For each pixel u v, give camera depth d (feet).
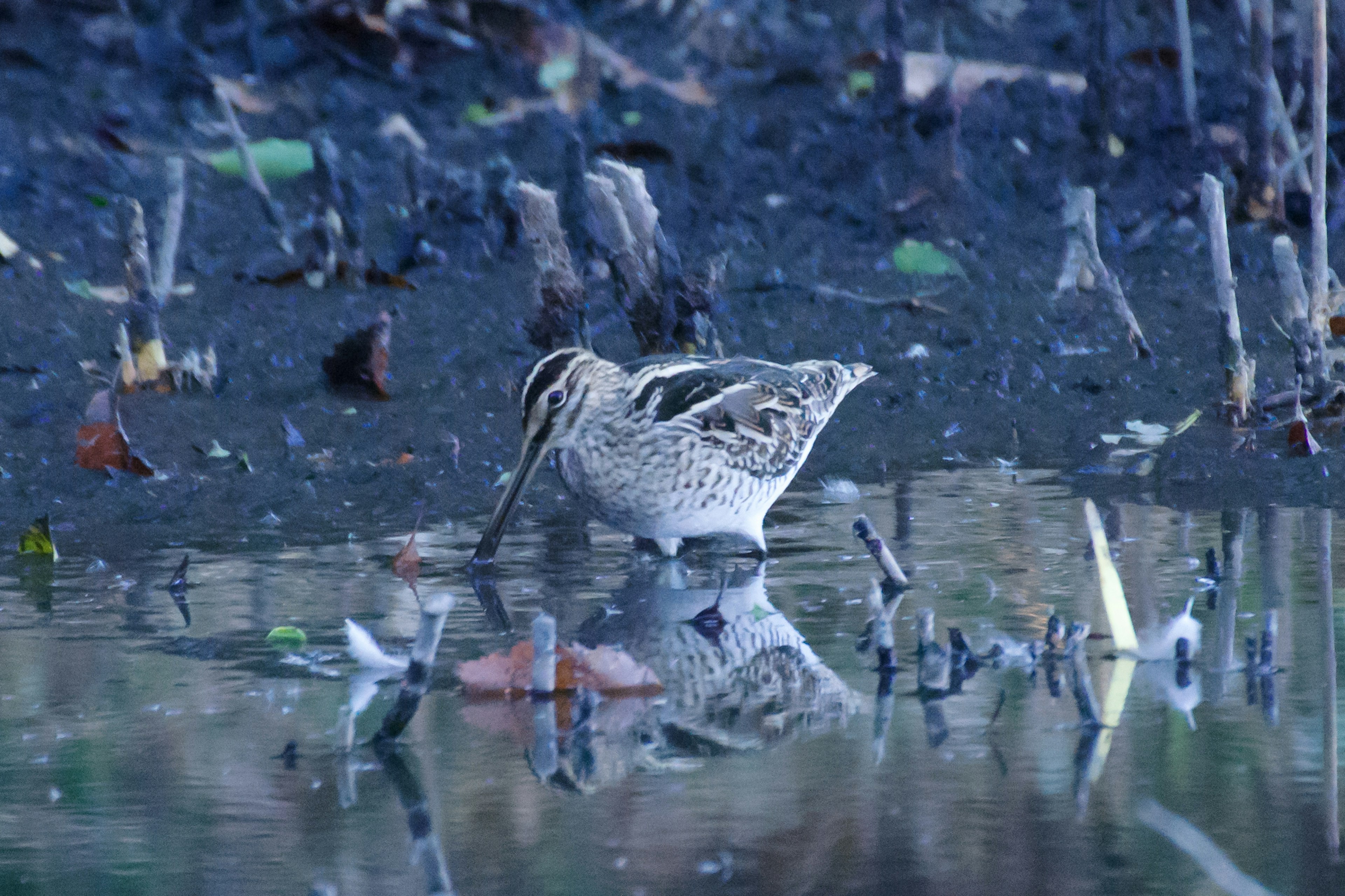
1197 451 38.93
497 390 43.24
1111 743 21.81
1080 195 48.55
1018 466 39.04
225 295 50.55
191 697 24.21
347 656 26.17
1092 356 46.37
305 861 18.49
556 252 42.16
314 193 52.49
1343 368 44.70
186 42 66.85
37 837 19.20
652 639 26.94
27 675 25.23
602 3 71.82
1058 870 17.89
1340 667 24.75
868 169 62.03
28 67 65.77
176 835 19.24
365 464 38.65
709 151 63.16
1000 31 70.74
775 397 33.12
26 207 57.21
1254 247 55.26
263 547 33.30
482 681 24.43
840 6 73.36
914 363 45.88
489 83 66.59
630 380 32.37
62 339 45.62
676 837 19.04
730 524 32.40
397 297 50.65
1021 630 26.94
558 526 35.22
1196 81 65.92
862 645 26.43
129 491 36.78
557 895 17.51
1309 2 61.67
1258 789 20.17
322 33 67.00
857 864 18.17
